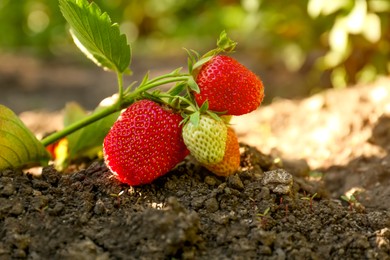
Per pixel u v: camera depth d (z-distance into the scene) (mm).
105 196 394
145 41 1366
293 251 365
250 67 1023
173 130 388
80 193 392
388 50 751
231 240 367
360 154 492
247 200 392
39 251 359
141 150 385
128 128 386
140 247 356
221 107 389
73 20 405
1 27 1256
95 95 1010
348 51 745
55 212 374
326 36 797
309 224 385
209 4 1135
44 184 396
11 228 366
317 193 425
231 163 402
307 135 551
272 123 595
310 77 873
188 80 387
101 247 360
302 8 800
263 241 365
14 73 1121
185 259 356
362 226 391
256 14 842
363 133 518
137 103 393
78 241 361
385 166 467
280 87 917
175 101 392
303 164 474
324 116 571
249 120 614
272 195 394
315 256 367
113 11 1211
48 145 439
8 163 420
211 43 1289
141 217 362
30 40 1271
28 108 945
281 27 833
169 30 1239
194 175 412
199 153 383
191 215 359
